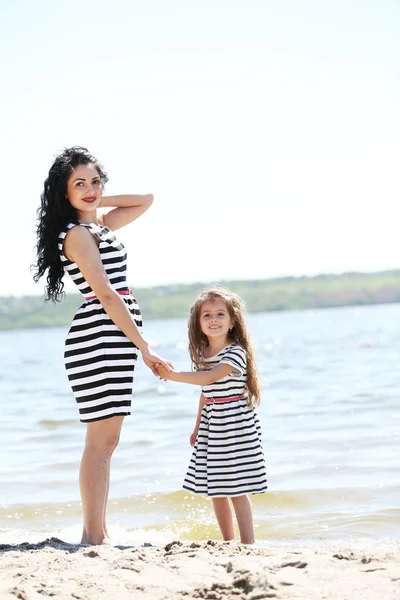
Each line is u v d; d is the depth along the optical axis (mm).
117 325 3846
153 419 9320
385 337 25609
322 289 94125
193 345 4328
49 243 4008
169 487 5820
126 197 4398
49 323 85812
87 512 3896
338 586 2648
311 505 5117
